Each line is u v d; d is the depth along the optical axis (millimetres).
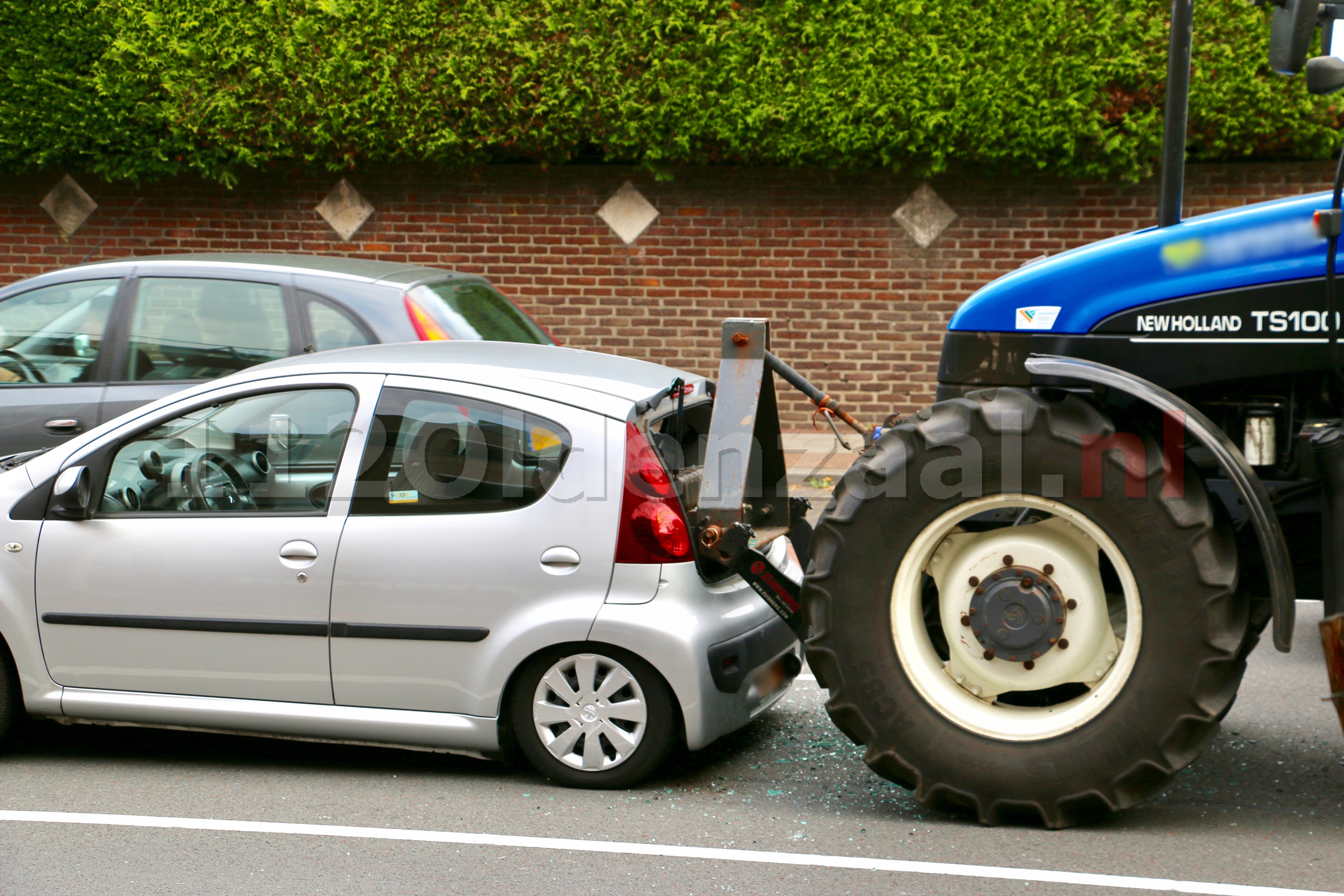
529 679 4461
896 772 4113
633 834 4059
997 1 10773
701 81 11180
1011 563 4062
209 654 4633
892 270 11883
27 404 6805
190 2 11500
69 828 4121
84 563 4738
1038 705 4445
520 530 4406
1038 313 4367
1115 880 3648
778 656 4777
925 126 10922
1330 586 3936
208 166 11938
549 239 12242
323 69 11398
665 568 4344
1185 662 3836
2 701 4883
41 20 11648
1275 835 3998
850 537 4129
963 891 3584
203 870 3775
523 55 11227
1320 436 3951
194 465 4766
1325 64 3914
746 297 12102
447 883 3676
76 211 12633
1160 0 10641
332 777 4656
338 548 4512
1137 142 10781
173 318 6883
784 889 3617
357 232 12398
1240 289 4129
